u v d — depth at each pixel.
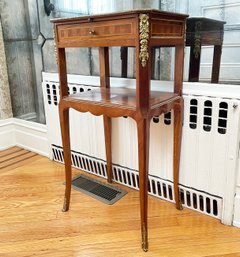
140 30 0.85
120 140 1.44
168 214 1.28
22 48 1.91
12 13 1.87
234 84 1.10
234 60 1.10
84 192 1.48
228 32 1.09
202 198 1.26
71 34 1.07
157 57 1.28
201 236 1.14
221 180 1.16
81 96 1.17
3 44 2.01
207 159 1.18
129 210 1.32
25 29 1.84
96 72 1.53
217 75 1.16
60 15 1.61
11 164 1.86
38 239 1.14
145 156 0.98
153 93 1.18
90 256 1.04
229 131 1.08
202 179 1.22
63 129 1.23
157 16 0.89
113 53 1.43
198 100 1.14
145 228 1.05
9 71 2.06
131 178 1.49
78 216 1.28
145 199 1.03
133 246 1.09
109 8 1.39
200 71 1.19
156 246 1.08
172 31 1.01
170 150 1.28
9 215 1.30
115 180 1.57
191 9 1.15
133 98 1.10
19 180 1.64
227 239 1.12
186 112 1.18
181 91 1.16
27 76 1.96
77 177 1.64
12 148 2.14
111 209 1.33
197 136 1.18
